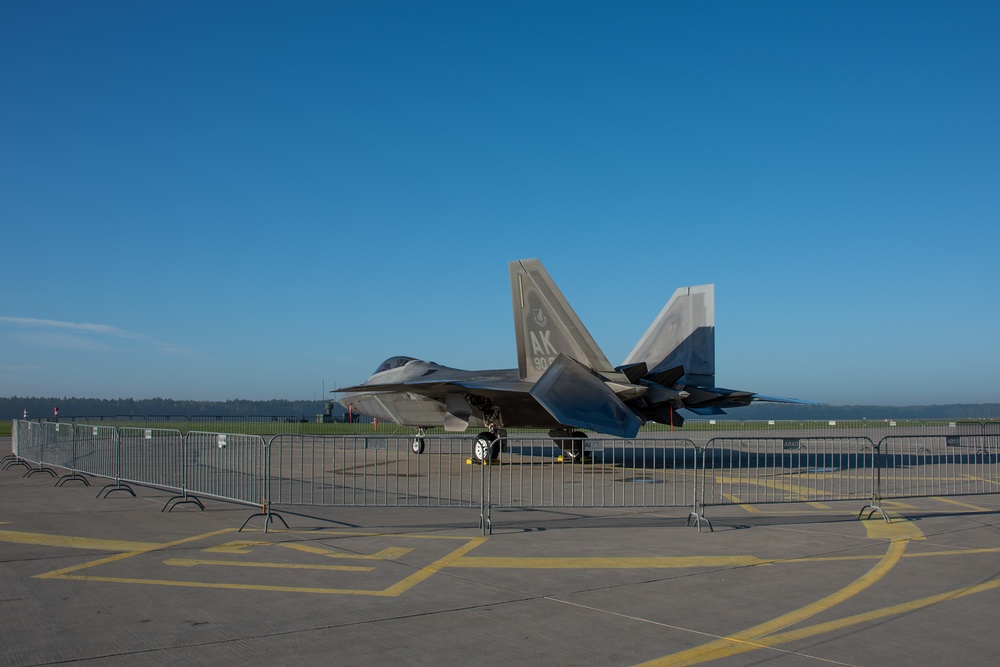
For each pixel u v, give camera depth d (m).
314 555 8.11
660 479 17.11
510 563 7.73
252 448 13.49
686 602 6.23
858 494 13.95
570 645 5.11
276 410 161.00
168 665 4.69
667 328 21.81
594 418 16.12
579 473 18.92
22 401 164.75
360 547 8.56
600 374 18.61
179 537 9.16
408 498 12.54
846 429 50.69
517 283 19.92
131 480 15.34
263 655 4.88
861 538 9.30
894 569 7.52
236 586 6.73
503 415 21.84
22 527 9.88
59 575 7.14
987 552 8.42
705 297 21.09
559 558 7.99
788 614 5.89
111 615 5.79
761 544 8.85
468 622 5.64
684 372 20.06
